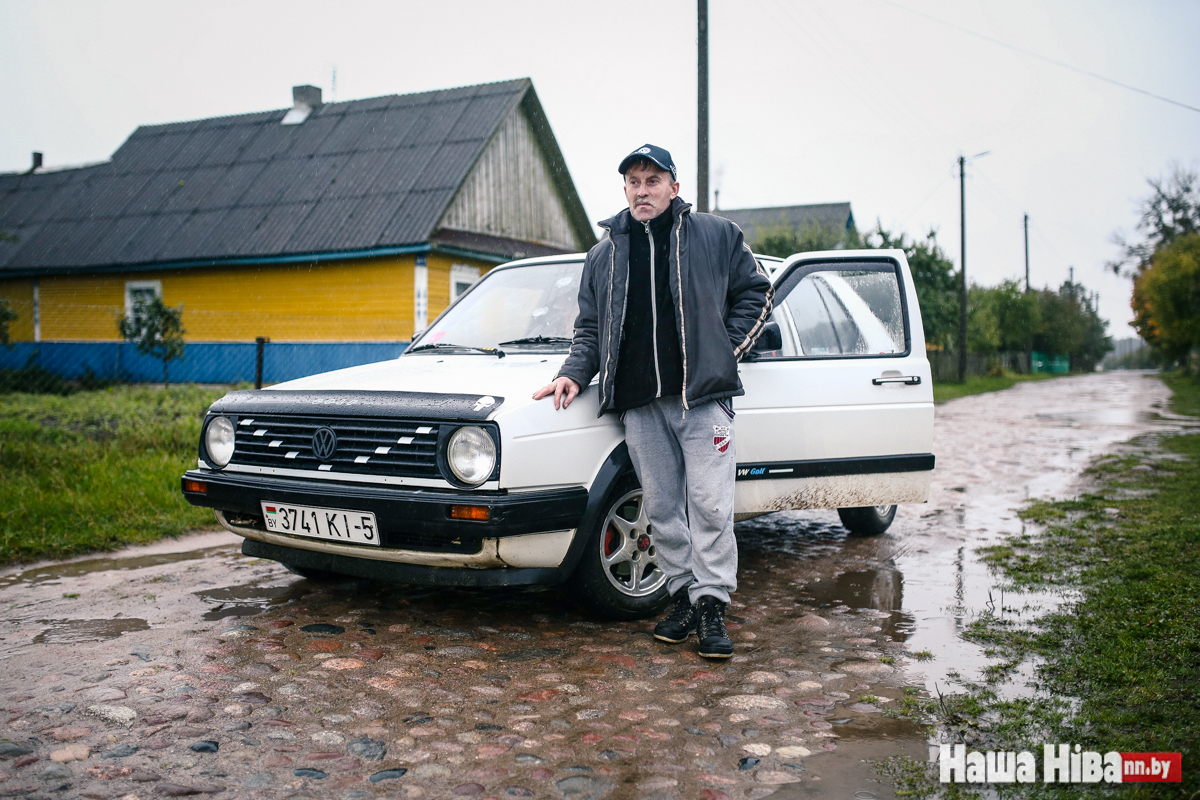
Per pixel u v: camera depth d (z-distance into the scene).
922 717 2.84
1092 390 31.14
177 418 10.70
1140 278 41.62
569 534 3.52
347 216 17.89
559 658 3.38
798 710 2.91
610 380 3.46
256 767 2.43
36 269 19.95
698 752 2.58
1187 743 2.56
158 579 4.53
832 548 5.47
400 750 2.56
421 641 3.55
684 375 3.37
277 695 2.94
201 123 23.27
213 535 5.71
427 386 3.59
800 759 2.54
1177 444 11.07
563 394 3.53
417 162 18.61
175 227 19.64
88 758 2.45
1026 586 4.46
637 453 3.53
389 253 17.00
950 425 15.45
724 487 3.45
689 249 3.38
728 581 3.46
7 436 8.09
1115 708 2.84
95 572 4.70
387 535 3.39
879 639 3.66
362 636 3.60
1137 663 3.18
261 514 3.69
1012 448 11.50
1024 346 61.38
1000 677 3.19
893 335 4.66
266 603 4.08
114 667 3.19
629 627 3.81
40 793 2.25
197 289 19.34
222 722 2.71
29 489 6.10
